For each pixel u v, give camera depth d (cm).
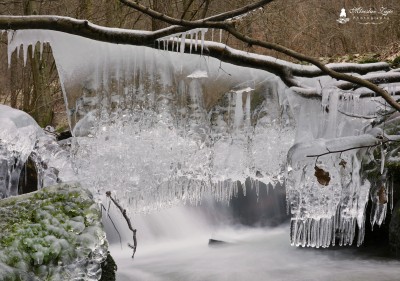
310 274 654
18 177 550
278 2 1189
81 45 469
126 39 436
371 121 527
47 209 398
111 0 1093
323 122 514
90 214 402
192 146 524
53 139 591
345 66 495
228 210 986
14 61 1212
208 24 394
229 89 503
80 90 484
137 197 553
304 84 502
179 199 577
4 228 379
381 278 618
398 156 616
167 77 491
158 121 500
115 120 497
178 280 667
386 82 502
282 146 541
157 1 984
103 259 393
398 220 664
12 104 1231
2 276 340
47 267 365
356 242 741
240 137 535
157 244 869
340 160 538
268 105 522
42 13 1195
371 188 616
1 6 1145
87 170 536
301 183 541
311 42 1384
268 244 834
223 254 790
